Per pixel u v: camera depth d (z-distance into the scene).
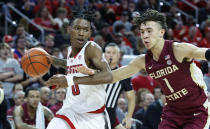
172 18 12.80
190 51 3.70
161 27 3.84
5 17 10.66
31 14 11.41
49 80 3.53
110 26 11.98
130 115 5.73
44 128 5.64
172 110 4.00
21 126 5.51
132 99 5.73
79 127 3.88
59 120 3.92
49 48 9.17
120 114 6.97
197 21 13.85
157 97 7.82
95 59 3.72
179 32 12.44
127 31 11.73
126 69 4.04
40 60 3.80
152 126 6.56
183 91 3.82
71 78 3.55
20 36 9.03
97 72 3.75
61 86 3.56
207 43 12.32
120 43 10.03
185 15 14.05
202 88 3.90
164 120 4.02
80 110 3.94
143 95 7.46
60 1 12.00
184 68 3.78
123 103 7.20
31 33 10.76
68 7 12.08
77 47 3.86
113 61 5.77
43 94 6.60
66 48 8.39
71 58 3.90
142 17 3.86
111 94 5.54
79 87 3.89
